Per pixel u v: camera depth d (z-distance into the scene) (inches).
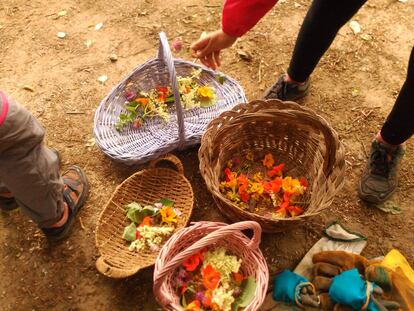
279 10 88.0
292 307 53.2
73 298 57.1
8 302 57.1
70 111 75.2
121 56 82.7
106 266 53.7
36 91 77.9
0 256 60.5
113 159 62.7
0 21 88.6
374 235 61.2
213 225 51.9
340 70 79.0
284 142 64.0
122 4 90.7
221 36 50.6
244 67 80.1
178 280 52.1
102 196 65.5
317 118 56.0
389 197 63.9
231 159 64.4
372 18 86.3
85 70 80.5
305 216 50.1
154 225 59.1
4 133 41.1
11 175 46.1
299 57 63.9
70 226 61.4
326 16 55.9
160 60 69.8
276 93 71.6
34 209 52.0
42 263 59.8
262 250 59.9
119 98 69.1
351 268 55.0
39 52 83.5
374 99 75.3
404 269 55.6
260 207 60.8
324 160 57.0
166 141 63.5
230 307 50.3
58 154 68.6
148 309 56.0
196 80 72.4
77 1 91.4
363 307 49.5
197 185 66.0
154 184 62.4
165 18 88.5
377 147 61.7
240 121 59.6
